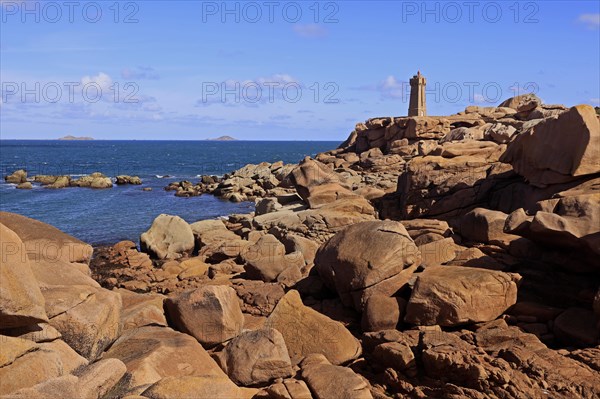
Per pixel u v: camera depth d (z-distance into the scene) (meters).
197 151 193.88
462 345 10.51
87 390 7.57
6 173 85.31
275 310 12.55
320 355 10.93
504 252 15.39
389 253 13.50
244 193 53.16
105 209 45.34
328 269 14.40
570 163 17.56
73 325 8.78
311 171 28.80
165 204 48.88
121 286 19.98
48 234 12.38
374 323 12.64
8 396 6.62
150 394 7.80
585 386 8.63
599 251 11.84
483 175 23.61
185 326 11.21
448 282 12.09
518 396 8.69
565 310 12.07
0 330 7.70
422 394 9.64
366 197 30.05
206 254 24.61
